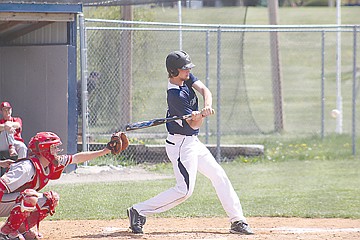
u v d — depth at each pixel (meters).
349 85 79.25
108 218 24.56
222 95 55.94
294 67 86.62
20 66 38.97
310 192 30.38
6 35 39.84
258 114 64.38
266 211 26.02
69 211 25.78
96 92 43.81
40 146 17.92
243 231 20.72
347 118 62.81
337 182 33.12
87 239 19.86
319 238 20.14
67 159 18.44
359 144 44.81
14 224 18.23
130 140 42.41
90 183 32.56
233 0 50.28
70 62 36.78
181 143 20.31
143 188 31.20
